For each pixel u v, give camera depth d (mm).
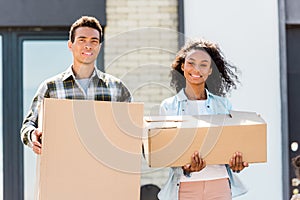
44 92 4219
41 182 3723
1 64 7270
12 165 7242
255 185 7074
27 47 7301
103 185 3793
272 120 7141
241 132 4027
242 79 7109
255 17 7160
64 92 4211
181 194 4137
